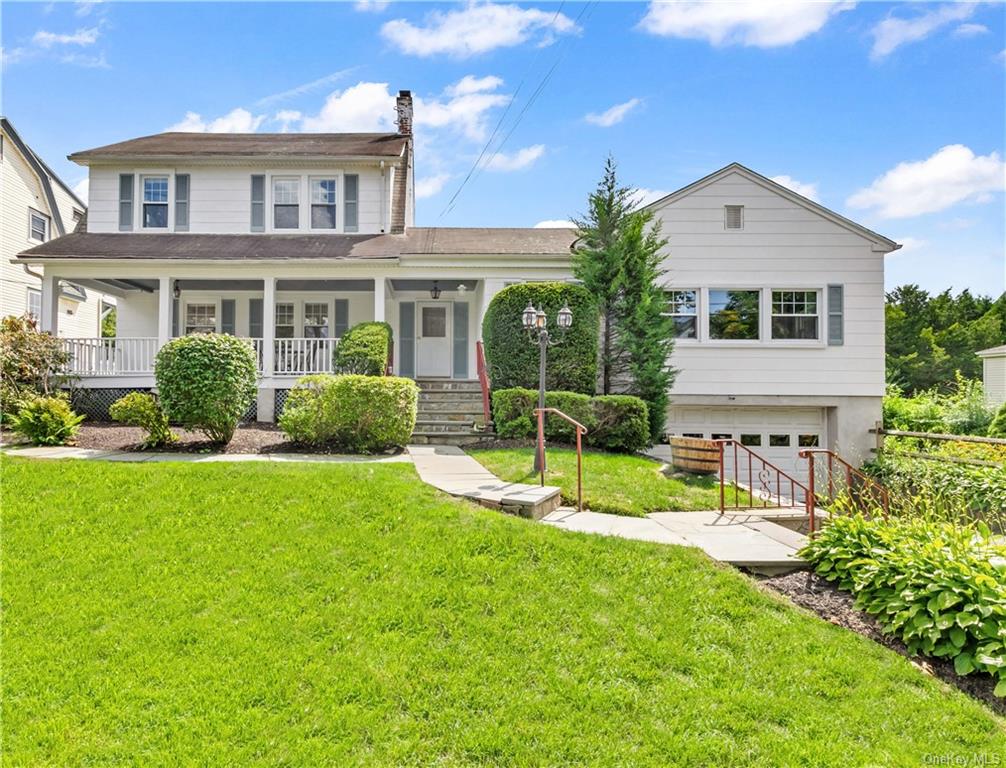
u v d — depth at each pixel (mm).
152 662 3621
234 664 3607
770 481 13336
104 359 12305
